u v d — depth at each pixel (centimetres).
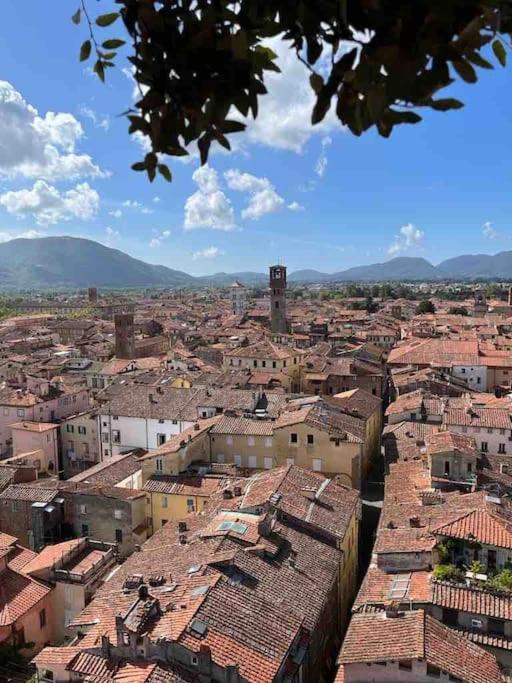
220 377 11944
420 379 10775
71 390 11300
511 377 12169
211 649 3244
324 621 4212
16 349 19412
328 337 19062
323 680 4122
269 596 3888
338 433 7150
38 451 8850
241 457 7500
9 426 9519
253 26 612
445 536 4144
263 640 3444
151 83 646
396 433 8144
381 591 3897
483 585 3691
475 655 3103
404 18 516
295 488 5525
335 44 577
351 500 5638
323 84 588
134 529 6131
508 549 3978
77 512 6269
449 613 3534
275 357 13250
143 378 11562
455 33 523
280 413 8325
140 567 4575
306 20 568
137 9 647
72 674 3341
